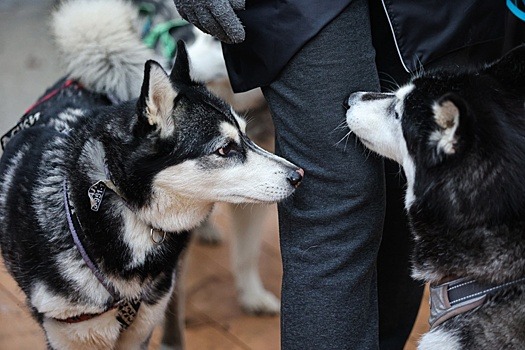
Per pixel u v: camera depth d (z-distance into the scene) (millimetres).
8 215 3174
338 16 2764
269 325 4270
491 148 2580
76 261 2973
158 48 4234
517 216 2578
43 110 3588
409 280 3490
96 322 3086
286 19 2773
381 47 3139
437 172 2680
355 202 2920
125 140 2994
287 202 3016
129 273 3035
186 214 3125
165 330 3869
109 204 2990
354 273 2977
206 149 3014
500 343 2629
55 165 3102
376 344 3148
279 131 2994
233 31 2748
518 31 3510
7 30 7578
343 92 2850
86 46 3607
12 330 4141
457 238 2703
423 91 2785
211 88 4047
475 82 2771
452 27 2943
